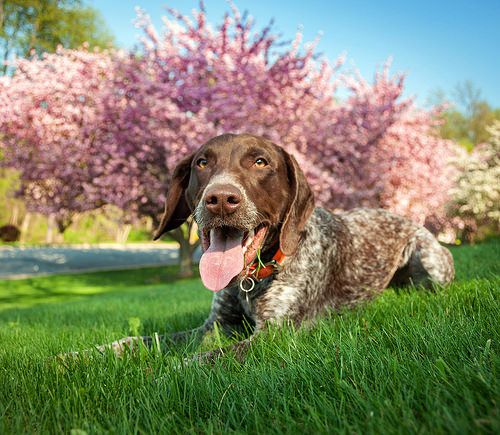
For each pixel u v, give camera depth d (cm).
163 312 537
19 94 1533
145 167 1488
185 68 1441
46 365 208
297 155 1312
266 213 271
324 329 251
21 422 142
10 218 4006
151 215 1641
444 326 211
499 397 120
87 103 1573
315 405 138
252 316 311
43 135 1495
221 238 259
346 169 1534
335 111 1580
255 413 135
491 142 2684
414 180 1819
